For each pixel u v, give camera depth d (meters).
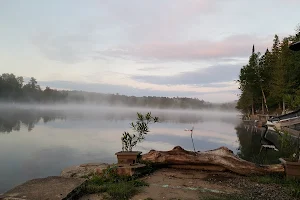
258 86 42.75
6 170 9.79
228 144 17.28
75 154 12.88
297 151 6.73
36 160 11.51
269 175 6.08
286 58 34.03
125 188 4.81
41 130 24.06
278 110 40.41
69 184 4.64
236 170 6.38
